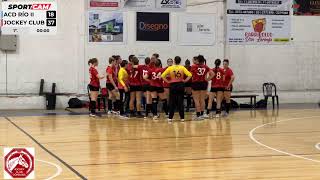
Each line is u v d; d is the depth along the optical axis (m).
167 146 12.01
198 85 17.98
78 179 8.39
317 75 24.72
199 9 23.27
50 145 12.16
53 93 21.81
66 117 18.89
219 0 23.48
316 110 21.44
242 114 19.97
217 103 18.73
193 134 14.12
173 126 16.06
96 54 22.31
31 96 21.84
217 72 18.62
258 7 24.00
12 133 14.34
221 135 13.89
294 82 24.62
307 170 9.11
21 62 21.81
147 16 22.73
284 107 22.88
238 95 22.94
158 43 22.88
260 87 24.16
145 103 19.97
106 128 15.55
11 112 20.67
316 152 11.12
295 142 12.60
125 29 22.53
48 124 16.62
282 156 10.60
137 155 10.78
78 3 22.14
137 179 8.39
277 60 24.36
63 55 22.14
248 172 8.95
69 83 22.23
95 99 19.05
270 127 15.68
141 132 14.59
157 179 8.39
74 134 14.16
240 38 23.83
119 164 9.74
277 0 24.23
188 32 23.17
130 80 18.97
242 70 23.91
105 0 22.31
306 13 24.64
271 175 8.66
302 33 24.62
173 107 17.33
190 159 10.28
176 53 23.08
